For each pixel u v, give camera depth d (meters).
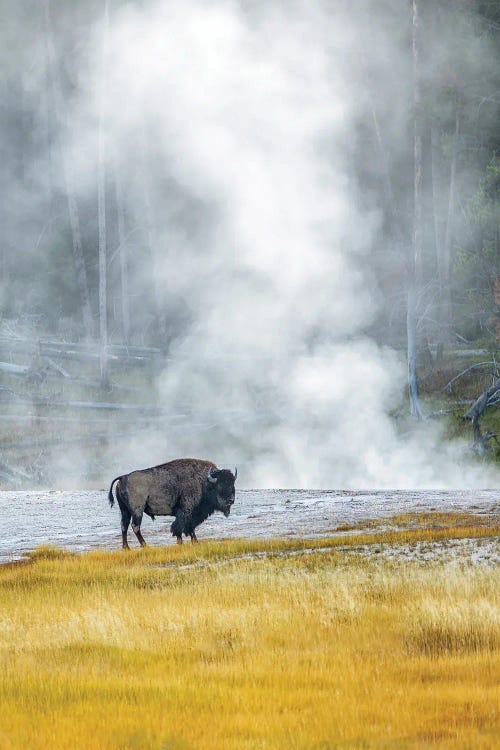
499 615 23.48
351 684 18.61
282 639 22.86
